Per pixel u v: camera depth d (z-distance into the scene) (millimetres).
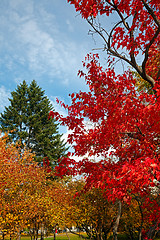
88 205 10156
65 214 10562
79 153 4648
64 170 4488
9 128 28234
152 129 3416
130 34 4250
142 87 9078
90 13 3900
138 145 4027
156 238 10523
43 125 30969
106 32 4535
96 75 4812
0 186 9133
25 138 26953
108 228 11195
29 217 9992
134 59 4441
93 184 4059
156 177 2926
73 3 3840
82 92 4785
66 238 20031
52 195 11375
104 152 4570
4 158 10188
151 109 3088
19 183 10445
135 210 10594
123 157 4082
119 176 3111
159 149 3824
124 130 3818
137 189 3414
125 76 4738
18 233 9727
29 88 34000
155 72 5555
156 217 4590
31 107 32312
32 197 10039
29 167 11805
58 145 29297
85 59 5426
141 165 2777
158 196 4934
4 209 8859
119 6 3957
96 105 4449
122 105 3746
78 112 4676
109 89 4574
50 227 13477
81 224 11055
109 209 9695
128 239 15031
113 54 4633
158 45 5191
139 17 4137
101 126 4344
